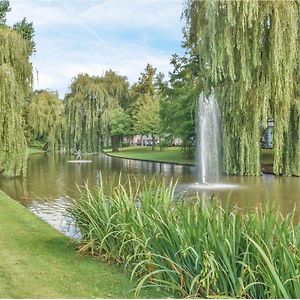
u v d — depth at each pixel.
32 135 39.44
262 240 3.55
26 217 8.41
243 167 18.86
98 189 6.27
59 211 10.15
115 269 4.80
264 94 17.81
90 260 5.20
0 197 11.57
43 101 41.75
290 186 14.80
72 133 38.00
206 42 18.41
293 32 17.09
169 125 30.30
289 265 3.22
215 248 3.79
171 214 4.75
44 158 35.91
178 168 23.80
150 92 63.91
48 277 4.52
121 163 28.75
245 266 3.46
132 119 46.28
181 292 3.95
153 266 4.32
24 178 18.42
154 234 4.40
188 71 30.36
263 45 17.67
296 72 18.36
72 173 21.08
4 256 5.39
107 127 39.47
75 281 4.39
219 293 3.66
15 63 18.34
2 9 28.44
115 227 5.11
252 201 11.29
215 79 17.95
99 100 38.59
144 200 5.30
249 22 16.86
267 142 22.06
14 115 17.77
